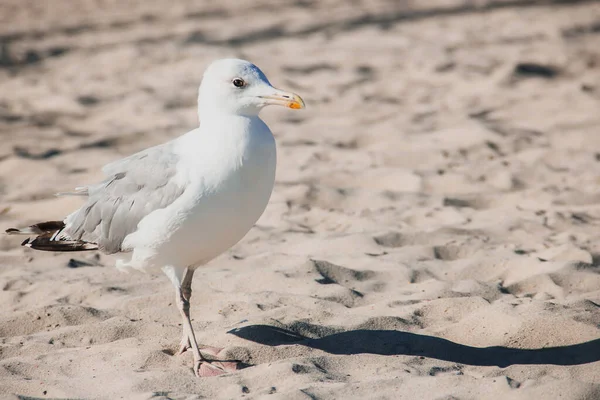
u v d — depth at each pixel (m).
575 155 15.09
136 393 7.18
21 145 16.66
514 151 15.53
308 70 23.14
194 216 7.75
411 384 7.12
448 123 17.61
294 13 32.25
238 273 10.30
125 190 8.12
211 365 7.76
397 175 14.30
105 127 18.22
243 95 8.02
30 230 8.87
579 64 22.25
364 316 8.85
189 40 27.55
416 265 10.47
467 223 12.10
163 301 9.43
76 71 23.91
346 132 17.20
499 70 21.73
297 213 12.74
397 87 21.08
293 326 8.57
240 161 7.77
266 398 6.93
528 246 11.13
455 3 33.16
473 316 8.70
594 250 10.69
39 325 8.91
